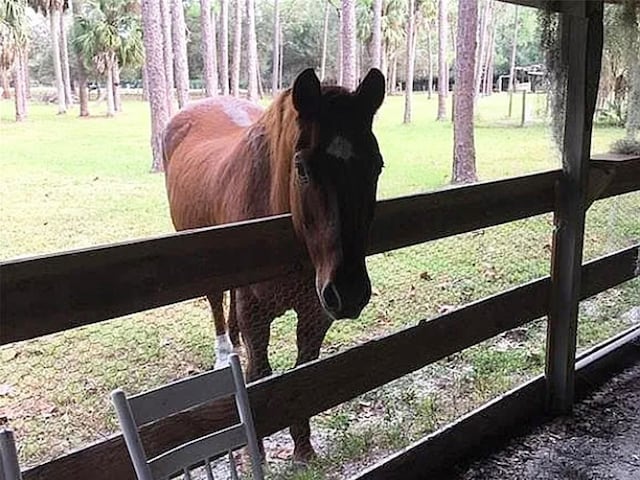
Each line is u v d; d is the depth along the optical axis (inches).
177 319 130.0
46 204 221.3
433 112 816.3
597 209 165.9
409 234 85.8
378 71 71.1
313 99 68.9
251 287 83.2
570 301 111.5
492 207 97.5
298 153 70.2
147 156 343.3
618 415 115.8
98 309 56.6
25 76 486.3
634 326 147.8
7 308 51.0
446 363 122.4
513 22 908.0
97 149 363.3
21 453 79.9
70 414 92.4
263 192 86.2
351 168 68.3
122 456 58.4
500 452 103.7
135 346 116.0
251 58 517.0
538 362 126.6
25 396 96.7
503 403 107.7
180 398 52.6
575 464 100.7
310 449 90.7
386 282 161.2
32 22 568.1
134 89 756.0
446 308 145.3
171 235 61.9
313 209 69.6
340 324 133.2
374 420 103.0
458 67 334.3
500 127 538.0
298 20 773.9
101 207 219.8
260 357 88.4
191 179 114.9
